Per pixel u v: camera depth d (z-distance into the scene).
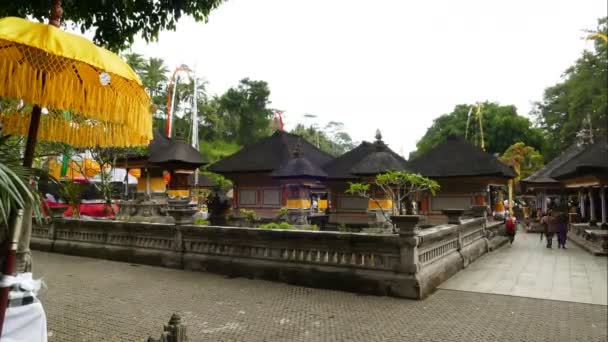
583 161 19.81
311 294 8.30
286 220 18.84
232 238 10.23
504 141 49.84
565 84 50.16
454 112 56.16
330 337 5.95
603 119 42.00
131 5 7.04
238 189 23.23
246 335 6.00
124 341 5.70
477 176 22.12
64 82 3.98
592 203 22.44
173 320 3.70
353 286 8.46
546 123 54.19
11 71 3.69
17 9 6.79
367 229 17.64
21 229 3.51
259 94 63.97
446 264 10.38
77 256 13.09
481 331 6.29
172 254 11.11
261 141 24.98
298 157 19.64
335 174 21.84
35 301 3.41
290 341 5.78
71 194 16.03
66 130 4.93
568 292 8.97
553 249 17.66
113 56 4.15
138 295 8.22
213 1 7.59
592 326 6.61
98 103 4.27
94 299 7.91
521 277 10.70
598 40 42.28
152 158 19.91
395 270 8.21
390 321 6.70
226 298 8.01
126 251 12.06
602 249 15.31
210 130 58.94
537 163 44.03
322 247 9.00
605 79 41.88
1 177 2.73
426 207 23.70
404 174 13.40
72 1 6.82
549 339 5.99
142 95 4.62
